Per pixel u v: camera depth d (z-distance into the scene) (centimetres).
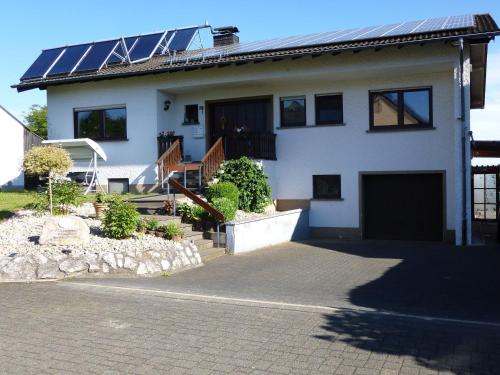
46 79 1945
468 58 1464
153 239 1074
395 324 646
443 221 1574
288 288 863
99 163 1922
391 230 1662
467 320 666
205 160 1535
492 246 1414
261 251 1303
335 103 1712
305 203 1730
